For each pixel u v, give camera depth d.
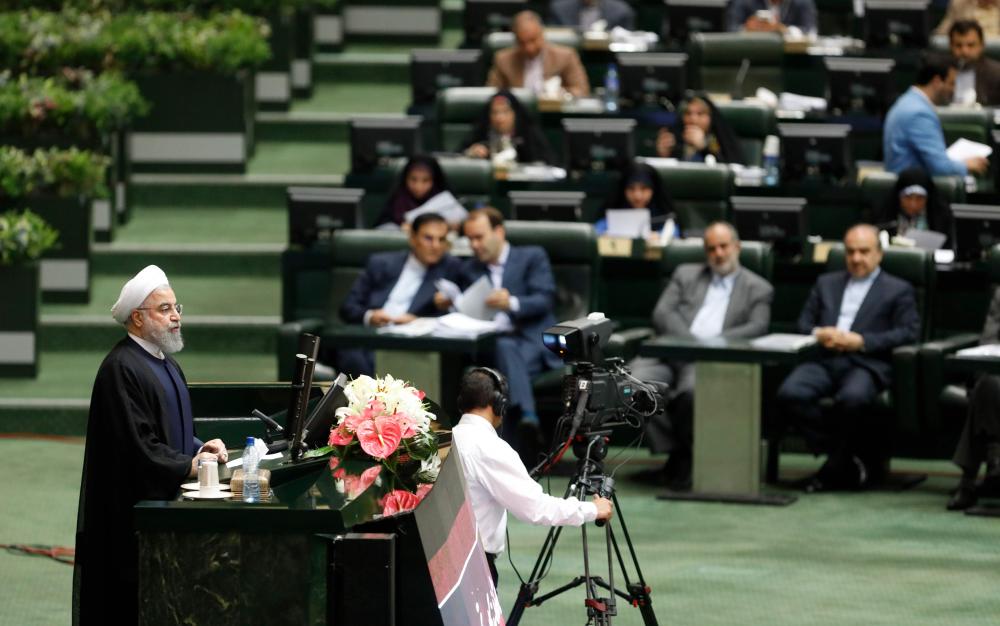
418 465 16.08
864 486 28.92
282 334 30.00
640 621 21.08
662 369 29.47
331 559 14.15
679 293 30.50
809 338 28.64
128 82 40.81
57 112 38.41
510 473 17.55
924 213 32.97
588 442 18.02
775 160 37.06
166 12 45.94
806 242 33.12
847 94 39.09
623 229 33.12
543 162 38.12
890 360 29.20
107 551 16.73
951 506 27.28
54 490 27.94
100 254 38.22
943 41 41.22
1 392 32.97
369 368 30.53
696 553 24.47
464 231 31.05
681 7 43.19
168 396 17.53
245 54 42.06
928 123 35.12
